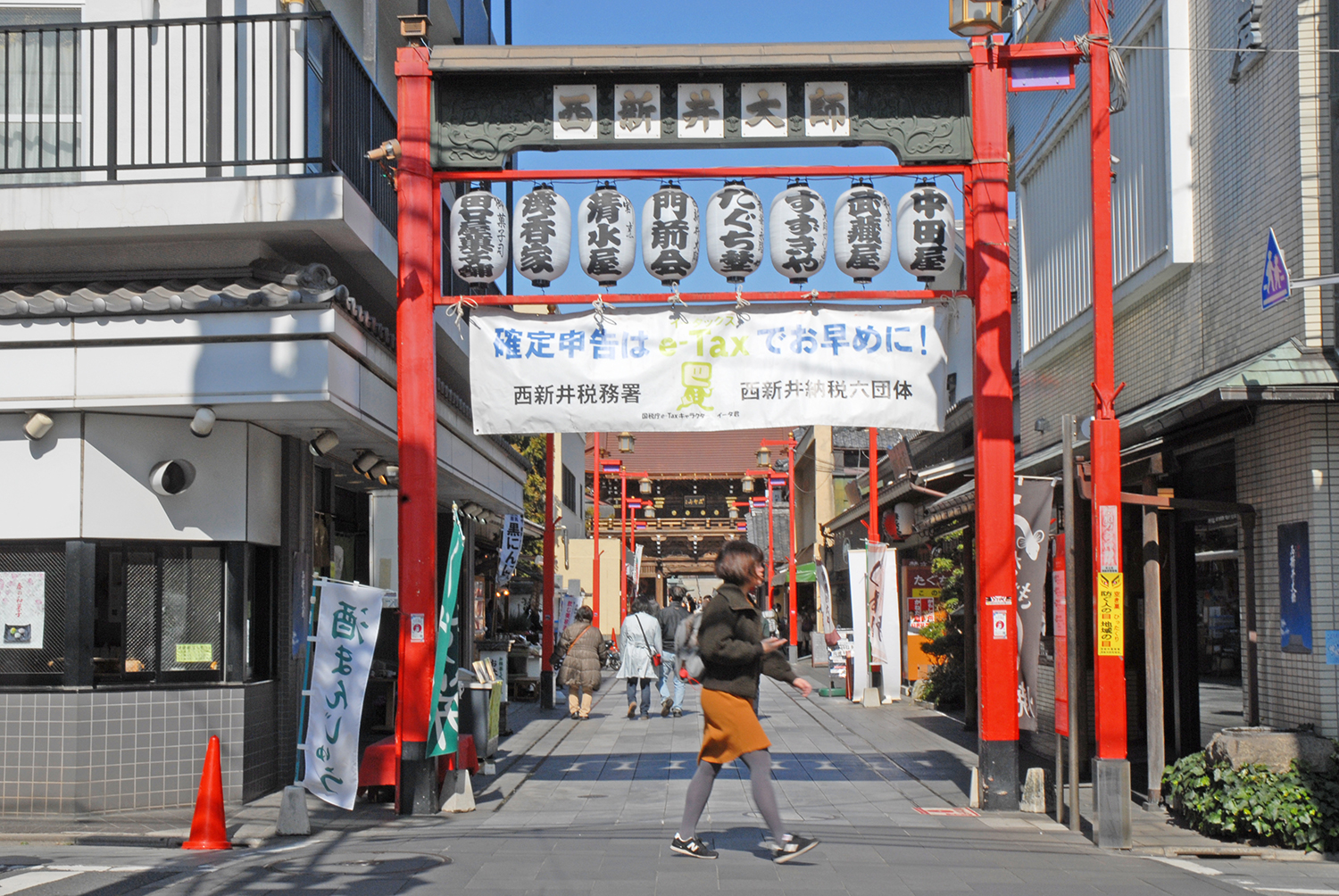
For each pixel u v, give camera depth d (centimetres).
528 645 2366
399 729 941
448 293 1452
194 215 950
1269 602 864
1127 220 1147
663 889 630
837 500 4191
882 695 2033
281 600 1064
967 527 1532
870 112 963
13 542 931
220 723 967
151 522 952
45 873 689
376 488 1404
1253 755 801
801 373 959
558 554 4169
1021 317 1509
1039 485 924
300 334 903
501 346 970
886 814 923
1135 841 795
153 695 941
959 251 1795
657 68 948
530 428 962
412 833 847
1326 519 797
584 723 1739
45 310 909
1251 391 760
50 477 929
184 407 925
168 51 973
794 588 3806
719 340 962
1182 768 879
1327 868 729
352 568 1450
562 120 966
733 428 957
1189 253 1006
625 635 1845
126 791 922
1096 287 847
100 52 1073
